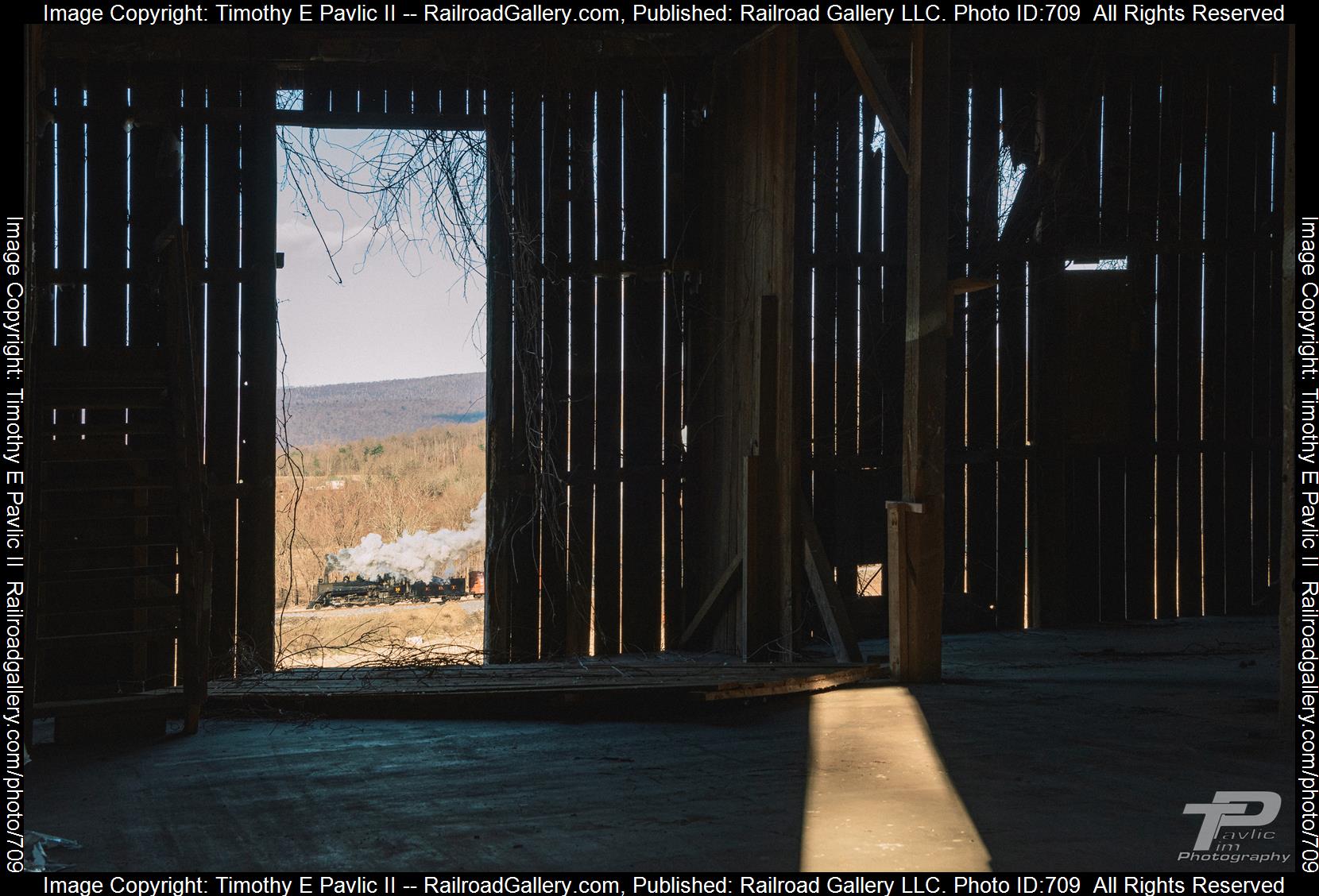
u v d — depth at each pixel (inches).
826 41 445.7
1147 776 214.7
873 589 466.9
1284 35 482.3
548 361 441.1
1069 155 472.7
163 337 417.4
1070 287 476.7
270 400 424.5
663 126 449.1
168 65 415.8
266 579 423.2
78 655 387.5
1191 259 492.4
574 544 444.1
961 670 366.3
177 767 231.0
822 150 458.3
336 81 427.2
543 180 437.7
